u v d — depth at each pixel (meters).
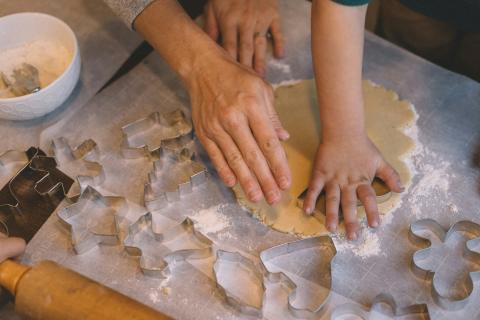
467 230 0.93
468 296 0.85
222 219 0.96
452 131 1.05
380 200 0.96
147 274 0.90
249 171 0.90
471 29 1.22
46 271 0.79
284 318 0.86
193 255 0.91
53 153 1.04
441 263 0.90
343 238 0.93
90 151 1.04
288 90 1.12
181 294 0.88
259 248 0.93
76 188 1.00
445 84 1.12
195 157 1.04
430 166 1.01
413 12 1.38
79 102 1.13
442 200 0.97
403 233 0.94
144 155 1.04
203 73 0.97
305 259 0.92
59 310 0.75
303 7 1.25
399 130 1.05
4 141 1.08
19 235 0.95
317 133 1.05
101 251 0.93
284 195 0.98
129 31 1.23
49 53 1.14
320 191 0.95
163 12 1.03
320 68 0.89
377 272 0.90
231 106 0.91
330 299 0.87
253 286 0.89
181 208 0.98
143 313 0.74
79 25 1.25
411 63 1.15
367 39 1.20
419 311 0.85
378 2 1.55
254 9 1.18
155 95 1.13
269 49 1.19
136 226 0.94
